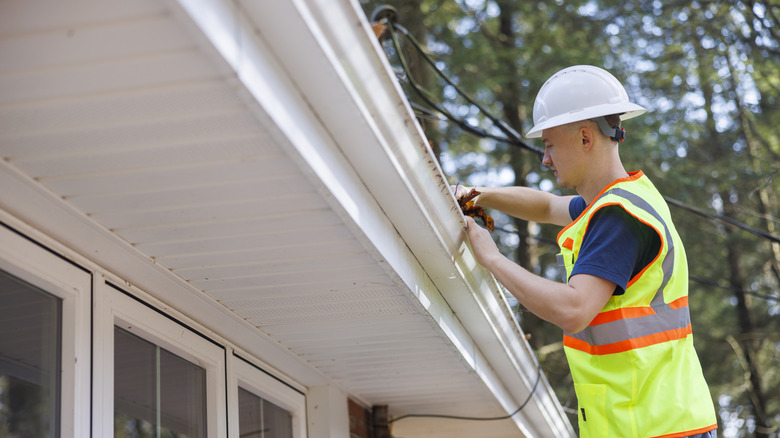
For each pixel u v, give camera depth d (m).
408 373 4.38
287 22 1.78
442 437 5.92
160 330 3.12
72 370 2.58
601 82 2.94
